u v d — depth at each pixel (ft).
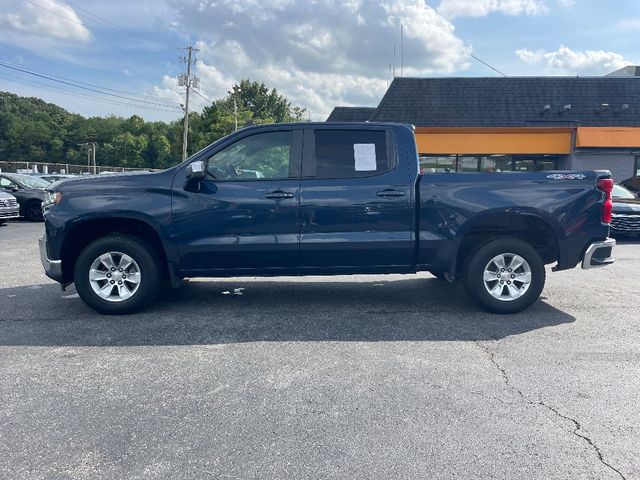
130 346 16.03
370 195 18.61
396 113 74.28
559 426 11.06
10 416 11.53
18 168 122.31
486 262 19.19
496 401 12.22
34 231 48.75
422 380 13.43
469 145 73.00
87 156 371.15
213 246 18.58
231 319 18.92
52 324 18.29
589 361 14.75
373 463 9.70
